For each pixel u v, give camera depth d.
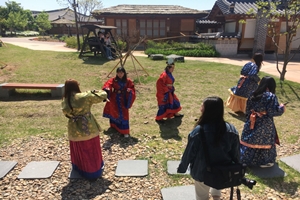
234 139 2.65
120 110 5.35
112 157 4.62
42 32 43.12
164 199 3.47
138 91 8.82
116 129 5.60
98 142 3.91
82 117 3.74
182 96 8.41
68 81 3.71
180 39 21.38
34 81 9.73
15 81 9.68
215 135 2.56
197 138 2.63
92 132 3.78
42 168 4.19
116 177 4.02
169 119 6.57
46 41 30.12
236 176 2.57
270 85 4.00
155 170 4.21
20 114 6.70
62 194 3.62
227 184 2.57
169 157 4.64
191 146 2.65
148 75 10.53
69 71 11.10
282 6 17.25
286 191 3.70
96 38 13.83
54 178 3.98
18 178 3.94
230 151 2.69
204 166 2.65
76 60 13.24
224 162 2.64
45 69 11.32
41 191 3.68
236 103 6.74
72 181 3.91
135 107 7.42
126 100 5.36
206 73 11.22
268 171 4.16
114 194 3.63
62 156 4.65
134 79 9.95
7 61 12.59
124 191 3.69
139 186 3.80
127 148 4.97
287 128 6.00
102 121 6.39
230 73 11.23
